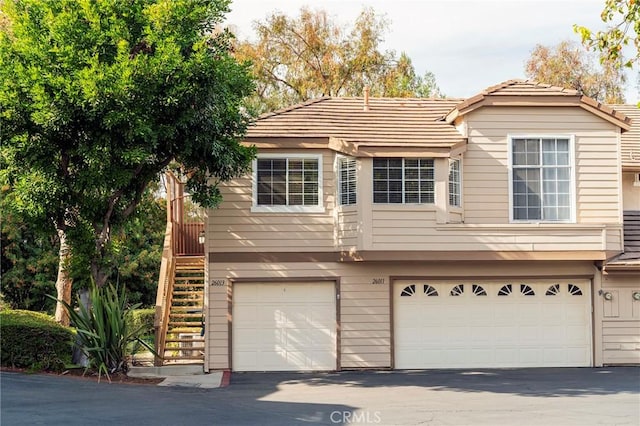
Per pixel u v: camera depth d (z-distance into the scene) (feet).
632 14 59.26
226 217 72.54
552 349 74.33
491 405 52.75
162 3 59.88
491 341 73.82
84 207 63.57
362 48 136.98
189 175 72.74
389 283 72.95
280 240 72.69
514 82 75.10
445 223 70.49
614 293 74.79
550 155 73.87
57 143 61.62
